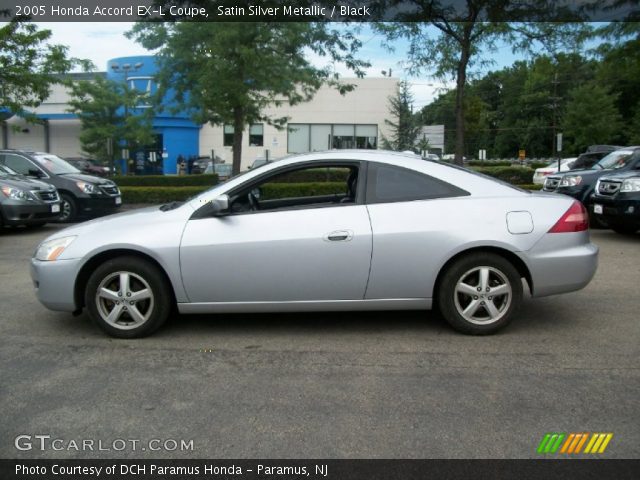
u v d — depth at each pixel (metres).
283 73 17.39
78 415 3.64
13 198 11.20
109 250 5.00
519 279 4.99
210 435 3.38
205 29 16.31
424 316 5.70
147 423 3.54
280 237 4.88
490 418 3.56
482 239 4.88
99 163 35.16
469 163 42.66
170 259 4.89
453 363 4.46
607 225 11.52
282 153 39.09
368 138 38.28
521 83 81.19
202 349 4.83
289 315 5.78
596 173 11.83
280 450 3.21
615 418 3.55
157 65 18.36
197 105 18.70
